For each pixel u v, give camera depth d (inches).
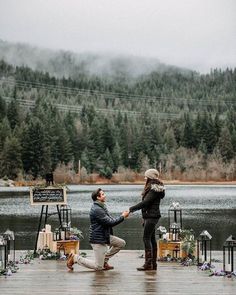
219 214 1109.1
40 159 2901.1
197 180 3346.5
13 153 2817.4
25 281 303.9
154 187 329.4
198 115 3565.5
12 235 364.8
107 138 3348.9
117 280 305.4
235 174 3341.5
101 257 334.3
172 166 3393.2
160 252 385.7
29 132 2898.6
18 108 3489.2
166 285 292.4
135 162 3385.8
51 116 3457.2
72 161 3134.8
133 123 3666.3
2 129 2908.5
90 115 3769.7
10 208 1294.3
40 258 388.5
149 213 331.3
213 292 276.2
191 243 377.4
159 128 3572.8
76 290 280.1
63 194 413.7
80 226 808.9
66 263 365.4
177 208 406.6
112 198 1811.0
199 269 341.1
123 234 668.7
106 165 3265.3
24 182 2805.1
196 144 3457.2
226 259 390.6
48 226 403.5
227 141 3383.4
